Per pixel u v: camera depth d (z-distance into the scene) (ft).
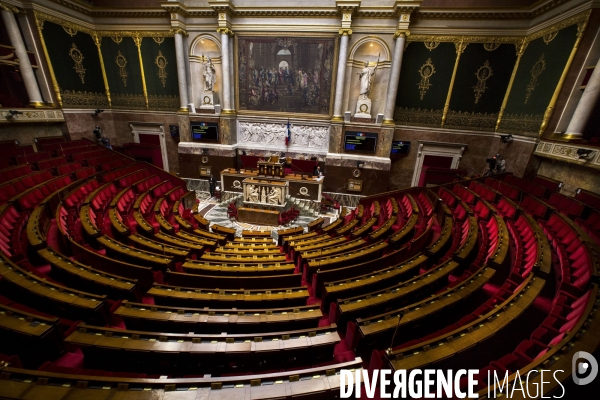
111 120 54.49
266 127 50.96
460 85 43.68
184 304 15.07
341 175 48.62
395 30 41.70
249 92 49.37
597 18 29.63
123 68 51.34
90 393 8.05
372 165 46.85
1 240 18.20
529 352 11.30
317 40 44.70
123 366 11.22
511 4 38.32
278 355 11.50
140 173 42.60
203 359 10.96
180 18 45.57
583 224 25.16
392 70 42.78
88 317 13.20
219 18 44.24
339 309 14.19
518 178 36.96
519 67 40.34
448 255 21.33
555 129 34.22
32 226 20.18
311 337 11.90
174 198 39.99
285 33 45.11
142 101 53.01
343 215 38.01
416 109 46.24
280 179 44.01
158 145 55.67
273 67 47.32
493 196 33.35
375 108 46.83
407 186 50.75
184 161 52.49
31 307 13.80
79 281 15.78
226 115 48.88
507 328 13.76
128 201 32.94
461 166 47.29
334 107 46.52
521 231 24.47
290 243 26.21
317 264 19.67
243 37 46.42
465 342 11.01
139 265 18.95
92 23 48.57
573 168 31.24
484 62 41.96
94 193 30.35
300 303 15.88
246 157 51.52
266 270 19.11
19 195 25.16
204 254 21.99
